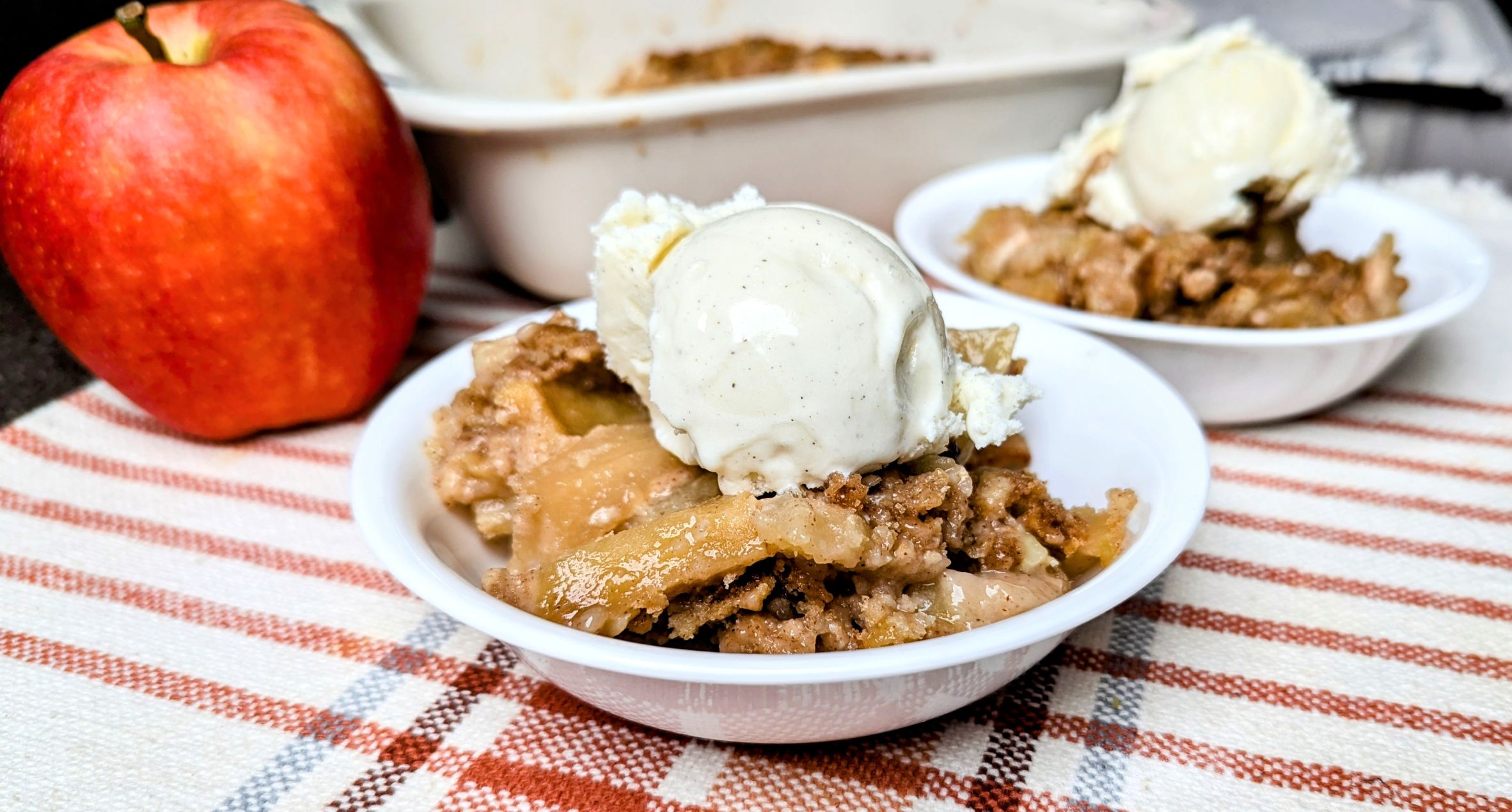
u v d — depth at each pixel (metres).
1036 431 0.32
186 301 0.34
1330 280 0.37
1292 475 0.35
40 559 0.32
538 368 0.31
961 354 0.31
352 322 0.36
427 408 0.31
